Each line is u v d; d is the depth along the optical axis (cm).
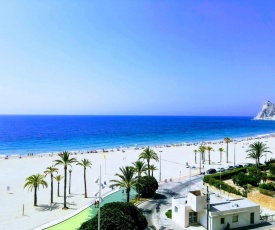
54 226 4138
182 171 8681
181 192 5962
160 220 4269
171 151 13488
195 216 4081
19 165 9988
